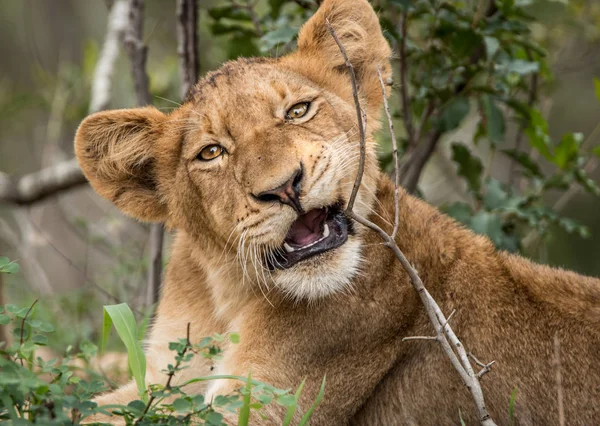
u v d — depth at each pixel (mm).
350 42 9234
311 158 7871
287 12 13156
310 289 7859
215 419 6039
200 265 9016
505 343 8203
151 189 9250
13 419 5562
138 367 6961
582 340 8062
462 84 11977
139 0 13250
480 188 12469
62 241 21141
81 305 13117
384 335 8281
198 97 8719
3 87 20297
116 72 18219
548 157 12312
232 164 8180
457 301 8352
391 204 8594
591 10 15875
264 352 8148
